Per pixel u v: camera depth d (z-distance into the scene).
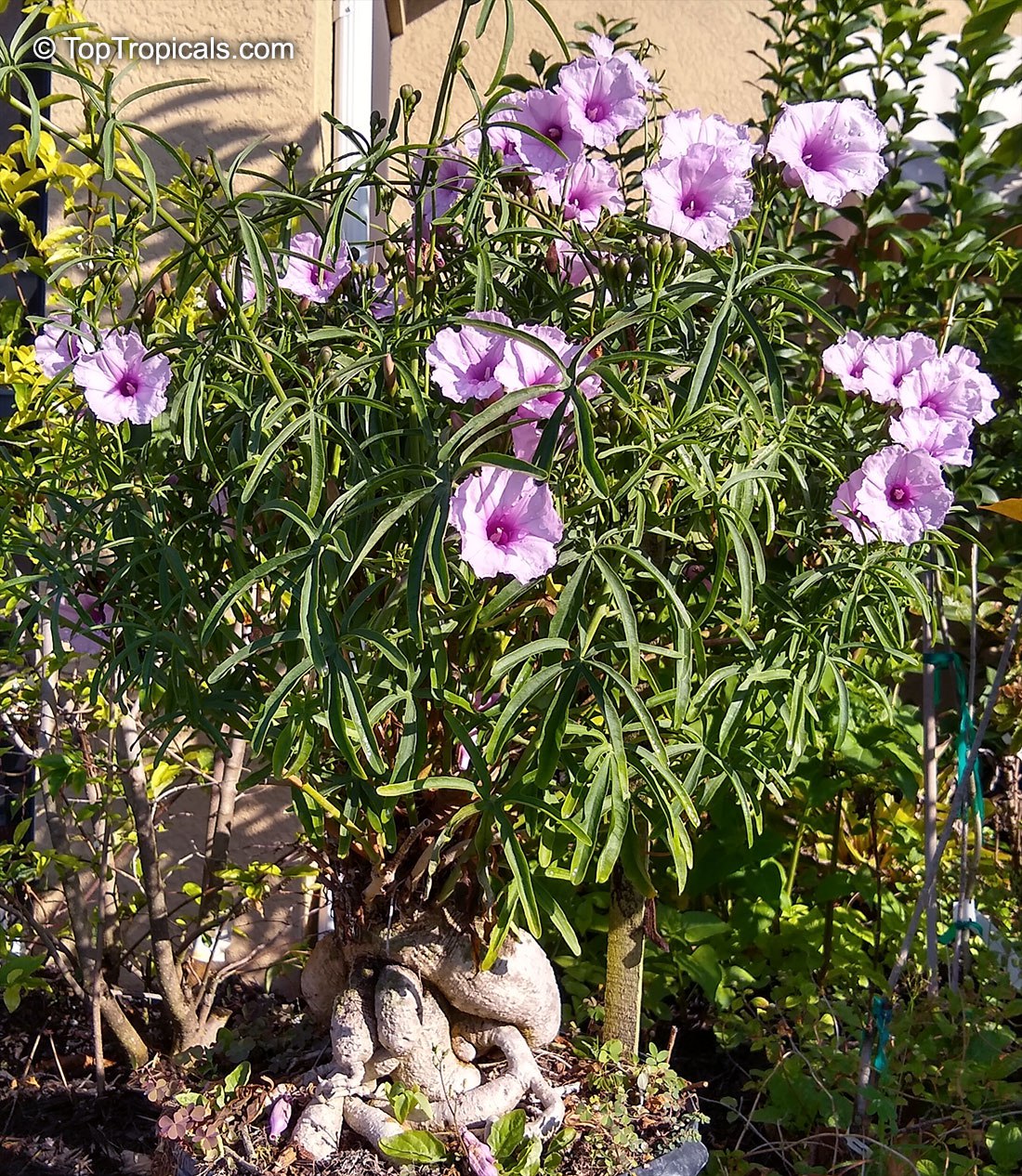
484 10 1.27
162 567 1.30
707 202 1.23
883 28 2.71
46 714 2.23
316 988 1.62
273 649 1.34
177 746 2.32
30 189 2.49
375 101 2.79
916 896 2.46
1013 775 2.46
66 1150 2.04
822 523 1.49
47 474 1.66
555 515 1.07
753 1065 2.25
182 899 2.49
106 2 2.34
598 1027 1.84
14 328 2.15
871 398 1.45
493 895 1.33
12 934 2.17
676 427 1.19
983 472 2.67
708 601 1.25
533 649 1.09
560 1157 1.38
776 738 1.64
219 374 1.38
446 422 1.27
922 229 2.96
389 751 1.38
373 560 1.21
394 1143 1.34
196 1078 1.64
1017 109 3.18
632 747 1.26
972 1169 1.78
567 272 1.45
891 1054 1.98
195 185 1.39
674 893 2.30
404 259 1.40
